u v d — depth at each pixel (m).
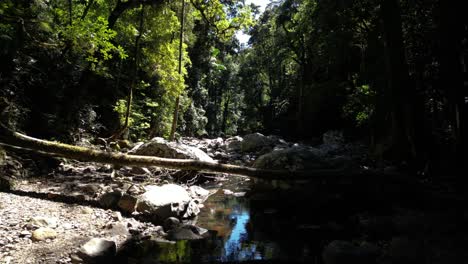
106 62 13.88
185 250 4.52
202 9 14.80
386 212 6.05
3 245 3.73
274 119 37.16
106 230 4.72
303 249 4.64
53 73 9.76
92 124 11.73
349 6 13.28
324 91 26.97
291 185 7.86
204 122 33.22
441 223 4.85
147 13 13.80
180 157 9.11
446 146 8.88
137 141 15.34
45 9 9.22
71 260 3.64
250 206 7.18
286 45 32.66
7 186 6.12
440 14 7.46
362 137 19.97
